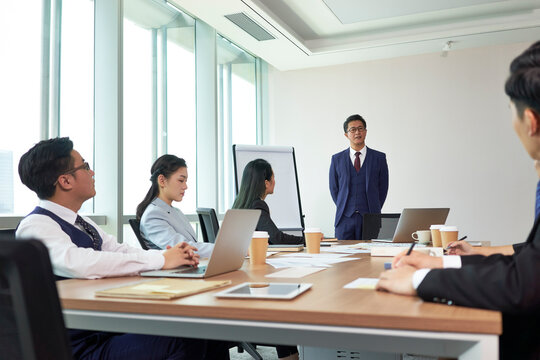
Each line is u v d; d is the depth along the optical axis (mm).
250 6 4461
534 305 765
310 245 2139
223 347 1559
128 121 4047
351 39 5738
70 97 3406
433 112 5840
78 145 3471
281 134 6406
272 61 6039
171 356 1317
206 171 5016
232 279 1308
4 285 530
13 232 1626
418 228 2832
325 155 6227
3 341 550
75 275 1343
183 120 4824
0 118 2908
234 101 5895
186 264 1490
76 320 1005
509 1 4805
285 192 4035
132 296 995
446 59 5812
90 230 1664
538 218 952
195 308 903
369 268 1532
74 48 3449
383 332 787
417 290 901
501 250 1742
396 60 5992
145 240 2541
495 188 5594
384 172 4543
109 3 3580
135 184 4094
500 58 5629
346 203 4500
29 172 1540
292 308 853
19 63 3039
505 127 5605
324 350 2100
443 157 5781
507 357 911
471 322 736
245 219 1487
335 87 6223
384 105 6016
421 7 4898
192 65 5023
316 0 4828
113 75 3551
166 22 4594
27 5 3096
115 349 1367
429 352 767
